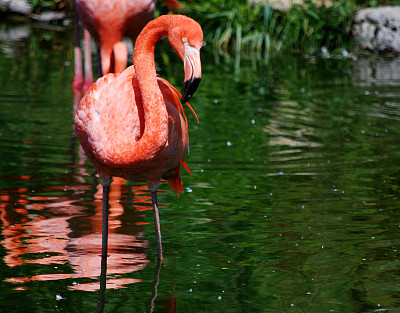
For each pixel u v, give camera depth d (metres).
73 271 5.85
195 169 9.04
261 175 8.81
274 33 20.83
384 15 20.66
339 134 10.95
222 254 6.32
